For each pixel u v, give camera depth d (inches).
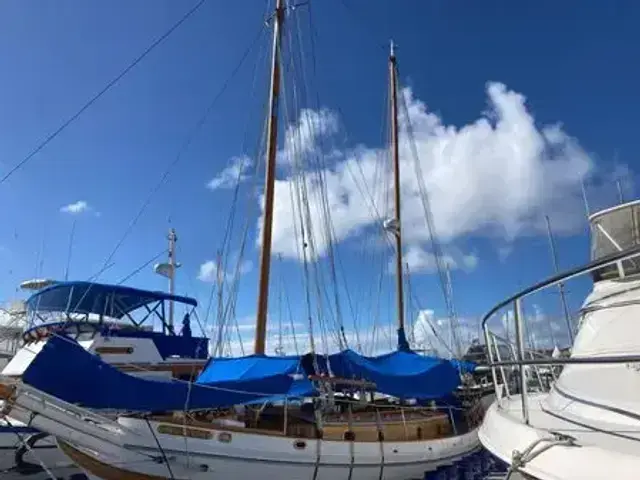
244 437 522.9
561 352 412.8
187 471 499.8
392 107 1147.9
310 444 547.5
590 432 197.6
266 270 703.7
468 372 802.2
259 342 681.0
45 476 586.6
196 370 797.2
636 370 225.0
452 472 643.5
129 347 764.0
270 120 764.6
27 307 799.7
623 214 334.3
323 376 590.6
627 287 286.8
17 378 451.2
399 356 693.9
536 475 174.2
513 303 234.7
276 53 788.6
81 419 477.7
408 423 647.1
